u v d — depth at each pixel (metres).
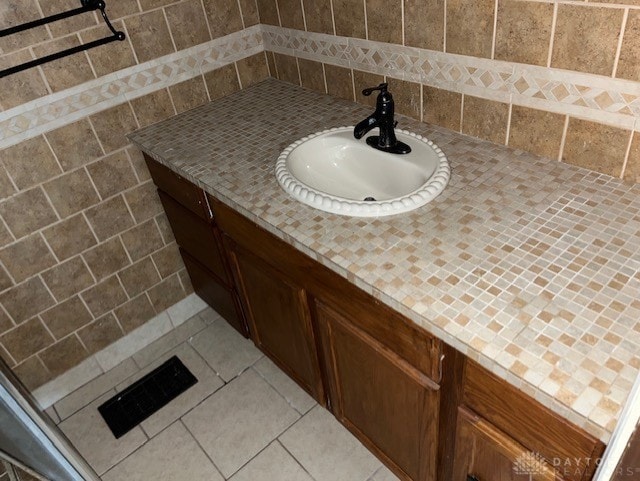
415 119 1.57
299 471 1.66
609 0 1.01
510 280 0.96
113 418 1.90
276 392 1.92
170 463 1.73
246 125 1.71
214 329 2.21
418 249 1.07
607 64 1.07
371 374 1.28
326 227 1.18
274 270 1.43
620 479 0.65
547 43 1.15
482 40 1.27
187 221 1.79
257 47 1.96
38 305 1.80
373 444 1.52
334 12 1.60
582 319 0.86
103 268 1.91
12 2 1.42
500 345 0.84
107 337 2.04
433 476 1.30
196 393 1.95
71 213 1.75
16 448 0.85
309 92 1.89
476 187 1.22
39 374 1.91
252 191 1.34
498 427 0.98
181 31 1.76
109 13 1.60
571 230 1.05
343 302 1.21
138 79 1.73
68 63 1.57
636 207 1.09
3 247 1.65
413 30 1.41
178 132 1.73
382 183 1.45
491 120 1.36
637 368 0.78
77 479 1.00
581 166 1.23
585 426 0.74
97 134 1.71
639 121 1.08
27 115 1.55
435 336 0.97
